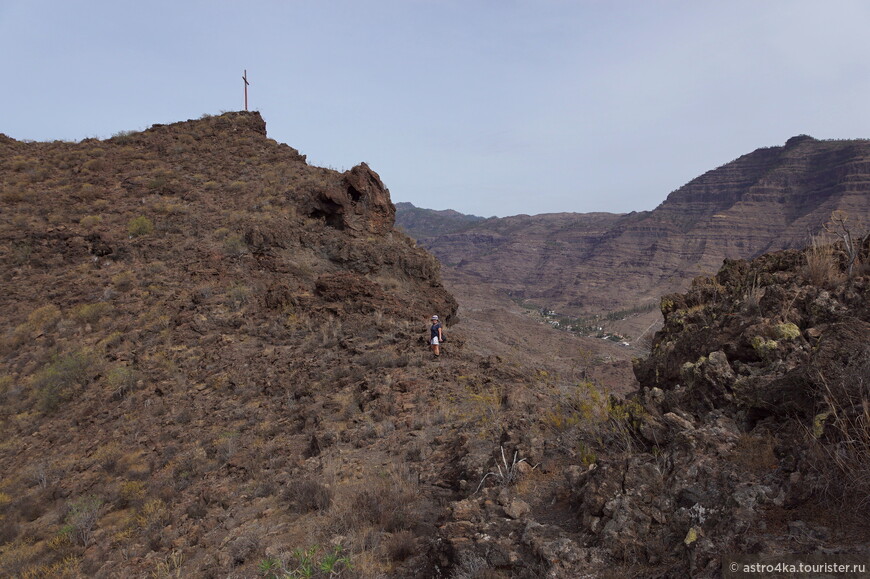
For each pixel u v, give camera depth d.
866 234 5.52
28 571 8.74
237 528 8.01
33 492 12.13
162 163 34.06
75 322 20.11
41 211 27.31
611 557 3.95
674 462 4.34
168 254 24.12
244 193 29.80
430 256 28.06
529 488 5.54
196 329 18.94
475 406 10.79
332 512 7.41
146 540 8.66
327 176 31.17
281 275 23.16
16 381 17.64
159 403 15.01
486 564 4.47
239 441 12.12
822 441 3.64
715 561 3.26
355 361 15.45
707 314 6.35
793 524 3.25
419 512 6.75
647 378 6.62
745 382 4.61
